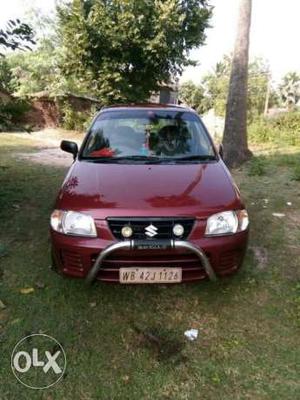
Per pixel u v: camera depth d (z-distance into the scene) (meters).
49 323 2.83
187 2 12.95
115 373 2.40
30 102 5.04
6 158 9.16
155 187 3.01
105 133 4.00
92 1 12.63
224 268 2.91
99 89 13.50
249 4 7.79
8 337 2.68
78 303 3.07
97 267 2.77
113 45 12.38
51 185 6.44
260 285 3.36
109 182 3.11
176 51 12.95
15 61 17.20
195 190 3.00
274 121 12.91
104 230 2.75
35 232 4.38
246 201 5.62
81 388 2.29
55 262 3.05
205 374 2.40
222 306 3.07
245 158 8.28
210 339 2.71
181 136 3.96
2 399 2.21
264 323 2.87
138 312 2.99
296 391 2.27
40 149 11.04
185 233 2.78
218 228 2.82
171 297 3.17
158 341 2.68
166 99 18.83
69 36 12.77
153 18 12.45
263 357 2.54
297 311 3.00
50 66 16.78
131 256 2.76
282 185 6.52
